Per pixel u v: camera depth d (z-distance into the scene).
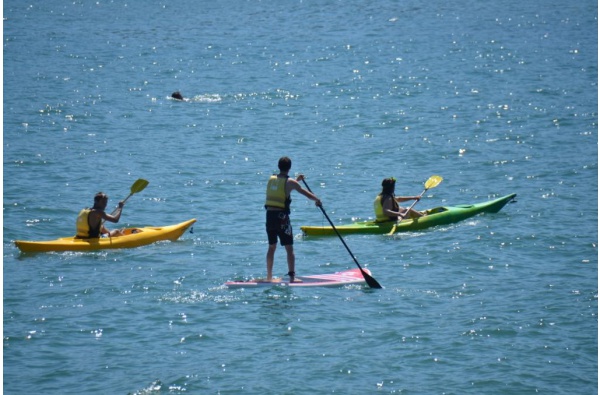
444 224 65.19
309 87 124.19
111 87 125.88
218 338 44.25
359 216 69.25
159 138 97.69
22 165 84.75
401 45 154.38
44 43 160.50
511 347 42.94
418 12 189.12
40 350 42.94
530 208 68.94
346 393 38.50
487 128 98.88
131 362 41.66
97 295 50.53
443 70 133.00
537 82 123.00
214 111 111.38
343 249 59.88
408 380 39.69
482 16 181.50
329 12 192.25
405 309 47.91
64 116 107.88
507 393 38.53
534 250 58.22
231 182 79.94
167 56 149.12
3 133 98.56
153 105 114.88
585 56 140.50
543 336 44.16
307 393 38.50
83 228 60.25
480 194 74.75
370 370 40.69
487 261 56.16
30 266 56.19
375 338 44.09
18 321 46.53
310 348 43.00
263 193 76.44
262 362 41.53
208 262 57.00
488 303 48.66
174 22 183.75
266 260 55.69
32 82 128.38
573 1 195.75
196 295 50.38
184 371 40.66
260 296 50.03
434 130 98.81
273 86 125.44
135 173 82.88
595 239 60.25
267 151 91.75
